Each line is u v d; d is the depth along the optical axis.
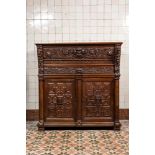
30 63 6.63
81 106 5.75
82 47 5.66
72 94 5.74
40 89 5.71
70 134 5.55
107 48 5.66
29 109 6.70
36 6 6.58
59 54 5.68
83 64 5.70
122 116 6.68
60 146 4.82
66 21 6.60
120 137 5.32
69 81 5.72
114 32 6.62
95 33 6.61
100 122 5.76
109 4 6.57
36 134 5.55
